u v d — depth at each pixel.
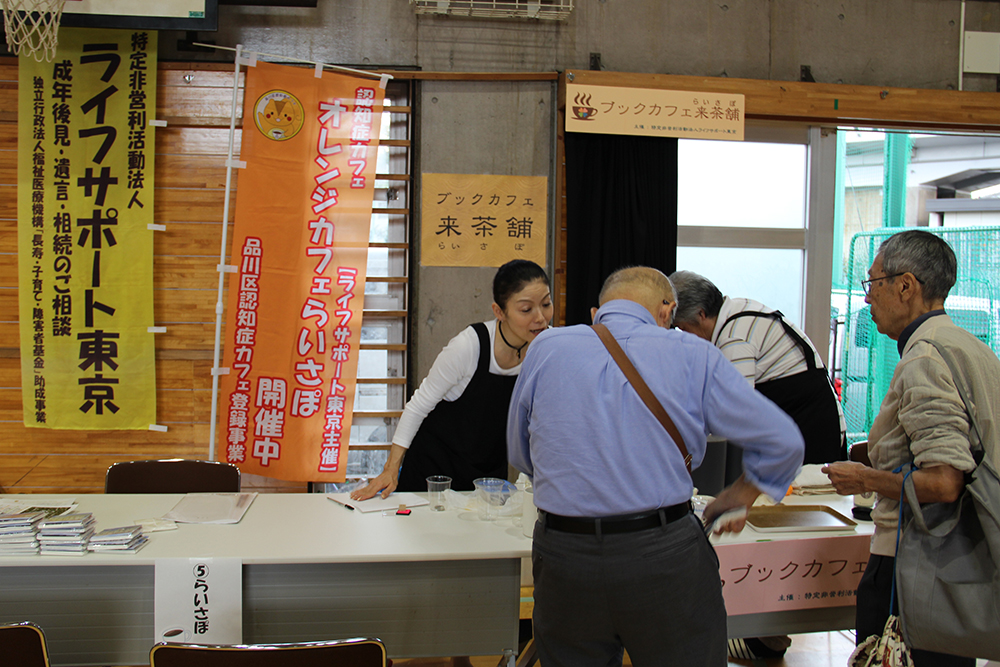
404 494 2.29
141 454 3.54
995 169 5.92
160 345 3.53
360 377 3.69
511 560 1.87
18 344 3.48
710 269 3.96
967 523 1.54
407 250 3.63
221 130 3.51
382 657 1.33
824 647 2.64
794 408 2.57
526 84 3.65
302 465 3.47
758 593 1.88
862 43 3.88
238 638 1.75
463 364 2.28
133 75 3.40
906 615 1.53
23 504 2.10
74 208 3.41
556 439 1.39
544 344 1.48
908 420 1.54
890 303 1.71
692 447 1.41
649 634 1.37
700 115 3.54
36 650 1.44
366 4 3.57
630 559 1.33
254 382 3.46
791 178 3.98
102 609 1.79
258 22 3.54
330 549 1.81
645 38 3.73
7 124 3.44
